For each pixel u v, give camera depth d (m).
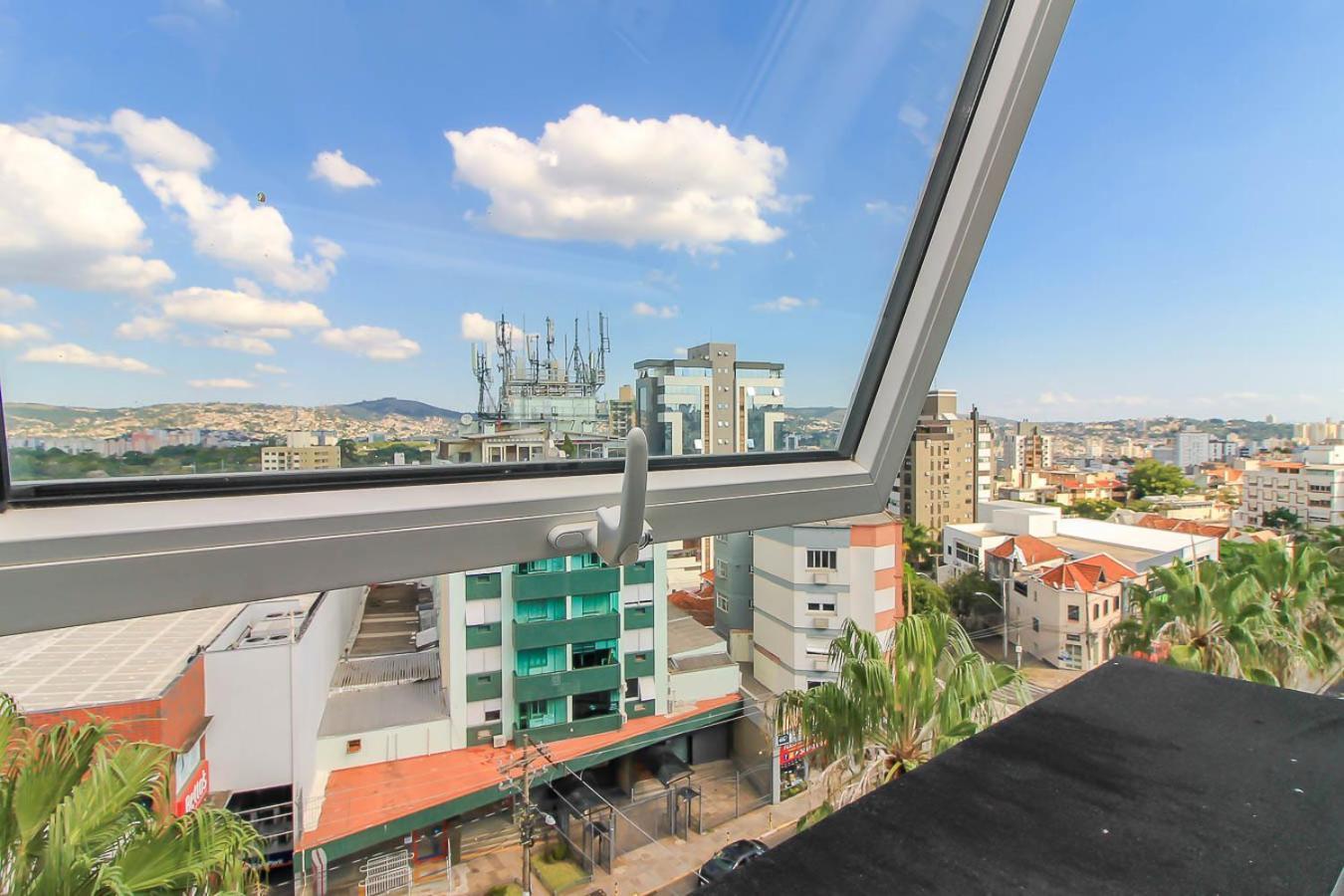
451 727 25.06
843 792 28.28
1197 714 12.27
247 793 20.03
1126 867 7.47
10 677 17.16
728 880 7.28
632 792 29.27
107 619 7.57
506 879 24.83
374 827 23.03
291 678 20.77
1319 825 8.39
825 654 32.69
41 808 13.96
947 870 7.40
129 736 16.20
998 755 10.69
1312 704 12.62
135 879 14.38
